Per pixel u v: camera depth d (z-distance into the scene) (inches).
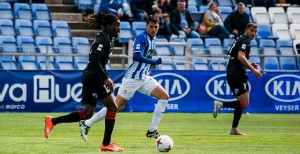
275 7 2787.9
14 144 1174.3
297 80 2144.4
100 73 1058.1
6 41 2220.7
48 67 1990.7
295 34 2701.8
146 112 2060.8
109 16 1063.6
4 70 1942.7
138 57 1226.6
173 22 2453.2
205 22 2546.8
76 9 2586.1
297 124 1758.1
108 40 1061.1
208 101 2089.1
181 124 1692.9
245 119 1893.5
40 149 1096.2
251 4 2839.6
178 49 2338.8
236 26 2529.5
